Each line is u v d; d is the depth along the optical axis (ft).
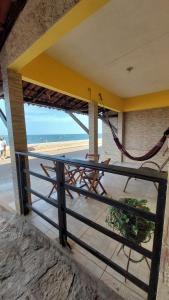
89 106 11.81
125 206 3.23
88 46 6.78
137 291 3.74
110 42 6.47
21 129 6.93
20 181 6.87
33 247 5.27
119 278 4.07
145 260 4.34
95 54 7.46
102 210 7.44
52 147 38.96
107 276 4.13
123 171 3.09
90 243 5.29
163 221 2.65
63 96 13.56
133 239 3.69
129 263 4.48
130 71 9.43
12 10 4.98
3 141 22.61
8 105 6.55
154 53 7.37
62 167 4.67
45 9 3.90
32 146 38.73
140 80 11.05
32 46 4.67
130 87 12.71
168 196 2.33
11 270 4.44
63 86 8.56
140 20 5.24
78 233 5.79
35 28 4.37
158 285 2.66
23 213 7.08
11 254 4.99
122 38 6.21
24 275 4.28
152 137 17.28
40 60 7.28
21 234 5.90
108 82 11.41
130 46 6.81
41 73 7.34
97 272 4.25
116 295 3.69
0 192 10.05
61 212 4.94
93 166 3.67
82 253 4.87
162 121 16.51
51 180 5.18
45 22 3.98
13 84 6.44
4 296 3.76
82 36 6.07
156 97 14.14
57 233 5.80
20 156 6.70
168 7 4.72
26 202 7.13
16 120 6.70
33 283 4.06
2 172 15.44
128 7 4.70
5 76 6.40
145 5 4.65
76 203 8.13
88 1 3.07
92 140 12.14
